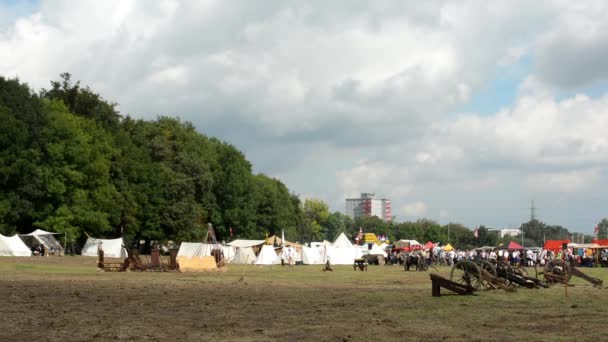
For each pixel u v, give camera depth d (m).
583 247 102.12
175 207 118.50
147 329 19.50
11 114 90.19
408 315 23.34
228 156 143.50
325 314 23.62
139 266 58.25
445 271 68.75
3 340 17.39
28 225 98.00
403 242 126.50
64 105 108.75
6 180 87.75
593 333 18.89
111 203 102.88
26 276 44.47
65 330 19.22
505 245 114.19
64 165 97.31
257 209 155.62
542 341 17.42
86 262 72.31
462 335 18.50
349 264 97.31
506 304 27.22
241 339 17.73
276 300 29.11
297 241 194.75
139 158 117.19
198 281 42.56
